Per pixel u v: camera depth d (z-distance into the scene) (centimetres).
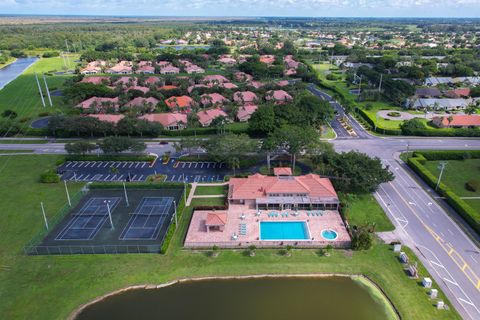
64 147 13475
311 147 11075
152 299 6706
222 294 6806
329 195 9494
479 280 6962
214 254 7750
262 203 9350
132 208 9631
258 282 7088
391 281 6994
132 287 6975
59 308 6450
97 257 7712
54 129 14850
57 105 19138
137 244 8119
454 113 17588
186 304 6562
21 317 6247
